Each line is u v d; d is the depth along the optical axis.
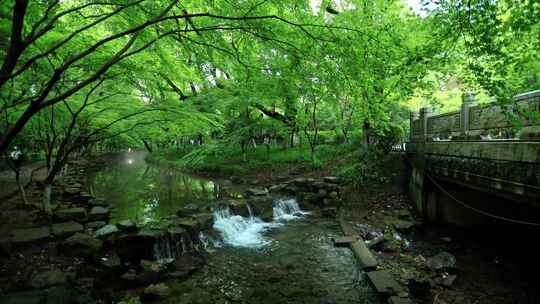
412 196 11.60
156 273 6.53
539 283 6.39
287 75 5.43
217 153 19.59
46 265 5.73
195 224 8.82
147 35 4.86
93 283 5.76
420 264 7.36
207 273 7.08
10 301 4.37
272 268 7.39
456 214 9.62
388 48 4.55
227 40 5.81
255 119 17.78
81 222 8.41
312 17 4.55
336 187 13.33
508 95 4.14
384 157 14.15
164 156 32.28
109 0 4.32
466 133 7.24
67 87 7.29
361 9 8.25
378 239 8.64
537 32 4.11
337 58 4.57
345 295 6.18
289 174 17.20
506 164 5.45
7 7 3.91
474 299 5.90
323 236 9.73
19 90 7.10
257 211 11.75
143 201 12.96
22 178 14.86
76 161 26.39
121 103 7.64
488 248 8.21
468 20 4.20
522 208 8.84
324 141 23.16
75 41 5.32
